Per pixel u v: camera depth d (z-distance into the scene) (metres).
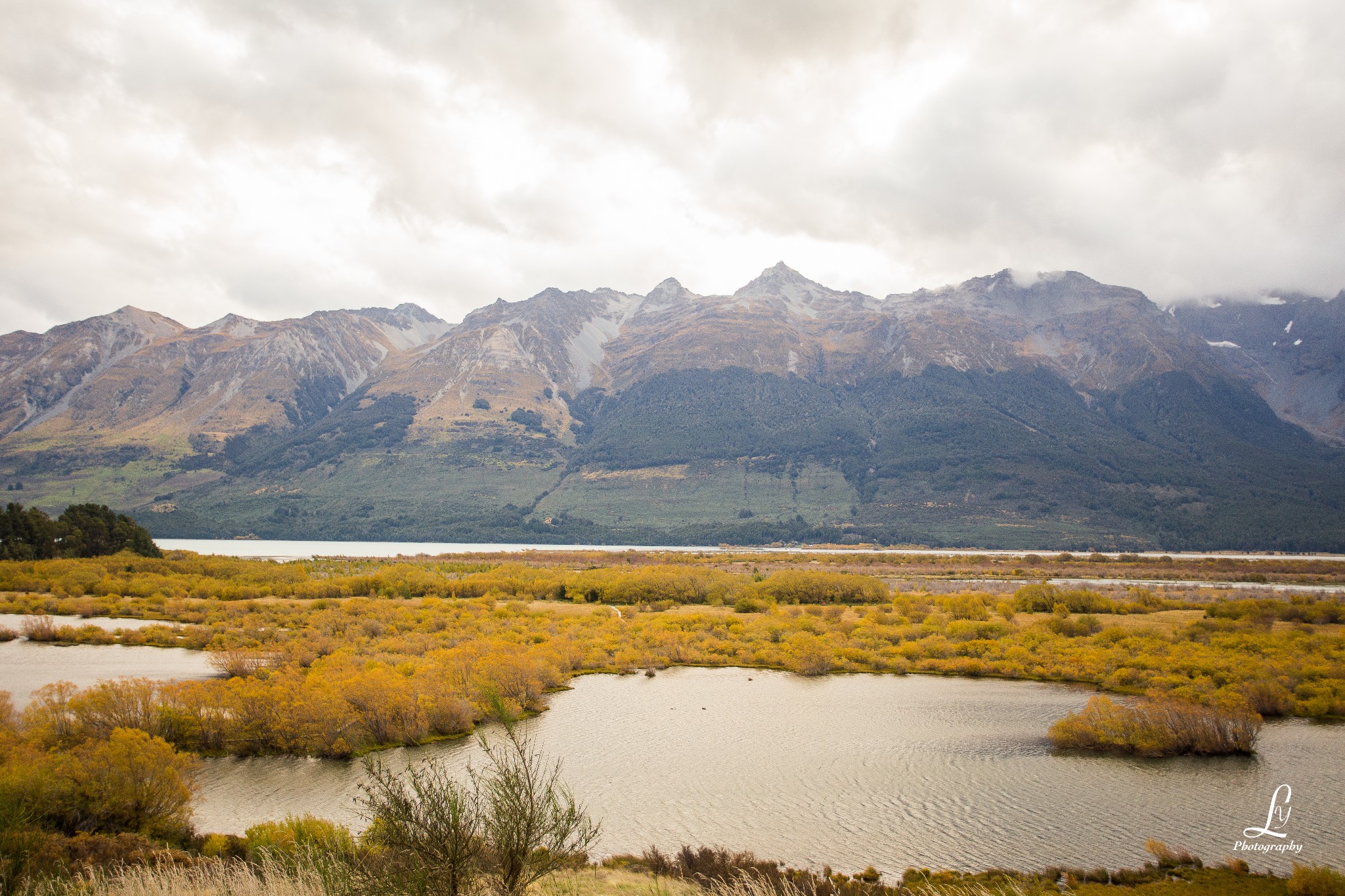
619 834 24.23
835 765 31.38
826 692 45.41
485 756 31.80
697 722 38.22
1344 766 30.52
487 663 41.75
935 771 30.50
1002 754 32.97
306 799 26.89
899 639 61.44
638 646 57.38
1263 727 36.09
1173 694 37.59
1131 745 33.28
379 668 41.03
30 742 26.36
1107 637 58.59
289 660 46.91
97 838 19.45
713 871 19.98
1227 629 60.91
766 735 35.91
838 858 22.52
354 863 13.22
